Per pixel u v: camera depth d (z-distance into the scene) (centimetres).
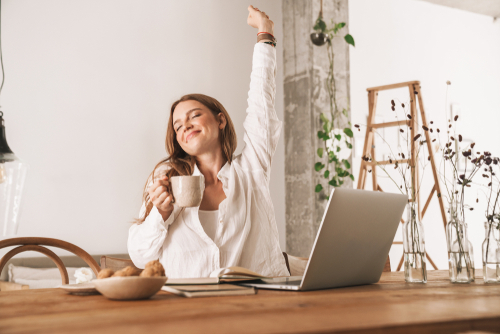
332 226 95
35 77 366
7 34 360
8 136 354
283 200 429
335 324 56
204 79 424
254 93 187
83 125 378
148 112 401
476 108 572
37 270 317
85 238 368
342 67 420
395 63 514
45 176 361
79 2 386
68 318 64
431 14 551
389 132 490
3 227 224
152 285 84
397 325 56
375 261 115
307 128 407
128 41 400
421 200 493
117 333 52
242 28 444
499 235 123
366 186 473
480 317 62
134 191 389
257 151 182
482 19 595
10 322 62
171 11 418
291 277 121
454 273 122
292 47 427
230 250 162
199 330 53
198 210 162
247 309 71
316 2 411
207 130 170
